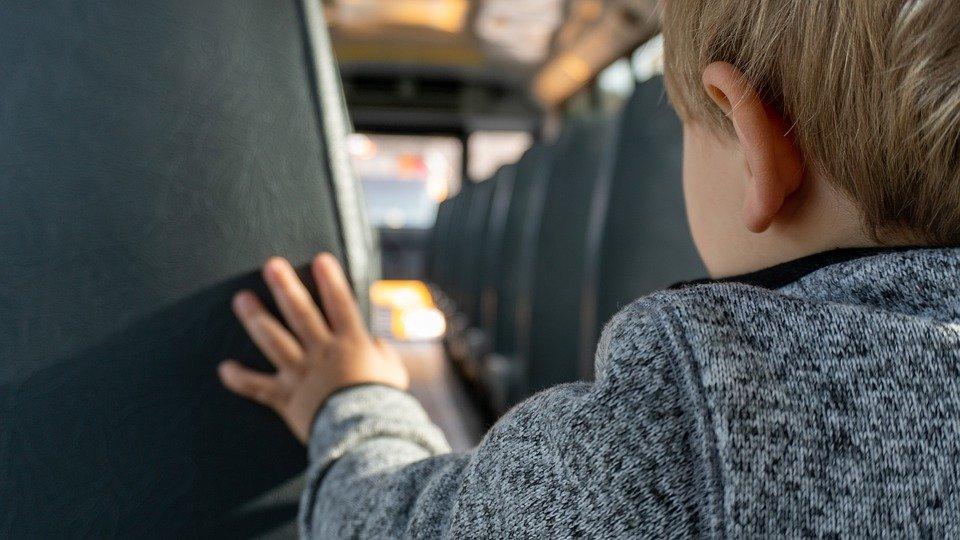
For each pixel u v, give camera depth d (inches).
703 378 15.6
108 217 33.6
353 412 33.2
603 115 103.5
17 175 32.7
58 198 33.2
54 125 32.8
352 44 501.4
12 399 33.8
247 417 36.1
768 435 15.1
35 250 33.2
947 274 16.6
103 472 34.9
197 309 34.9
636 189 66.1
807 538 14.7
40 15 32.3
